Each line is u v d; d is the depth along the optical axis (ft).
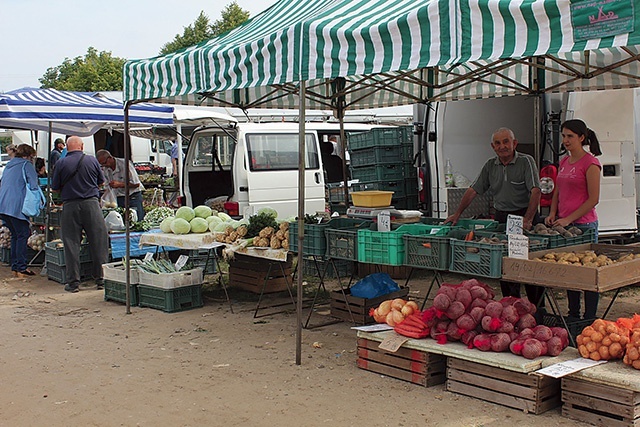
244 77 17.98
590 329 14.05
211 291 27.66
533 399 13.60
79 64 188.75
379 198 21.99
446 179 28.71
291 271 27.71
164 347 19.52
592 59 23.85
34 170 32.22
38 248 34.60
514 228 16.28
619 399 12.63
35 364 18.16
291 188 33.19
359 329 16.84
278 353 18.54
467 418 13.51
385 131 30.66
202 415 14.23
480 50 12.85
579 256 15.35
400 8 15.69
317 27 15.84
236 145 32.22
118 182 36.88
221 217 26.45
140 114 32.45
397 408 14.17
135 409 14.69
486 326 14.62
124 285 25.41
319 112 47.34
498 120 30.04
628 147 26.81
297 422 13.65
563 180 19.34
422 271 31.09
